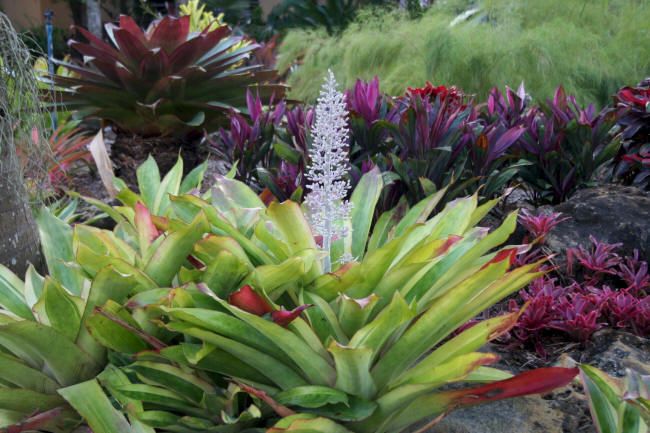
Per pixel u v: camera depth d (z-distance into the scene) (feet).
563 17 24.76
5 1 61.31
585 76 21.24
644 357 8.10
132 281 6.23
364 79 25.66
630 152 13.71
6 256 8.46
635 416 5.54
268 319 5.72
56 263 7.47
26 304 6.98
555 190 12.67
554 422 6.94
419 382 5.71
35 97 9.37
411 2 37.35
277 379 6.09
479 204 11.23
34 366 6.68
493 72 21.16
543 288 9.02
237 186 7.47
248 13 65.16
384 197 10.93
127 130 16.10
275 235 6.81
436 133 10.84
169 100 15.39
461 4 29.68
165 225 7.04
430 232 6.79
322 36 32.78
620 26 23.73
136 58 15.16
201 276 6.25
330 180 6.17
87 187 17.15
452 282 6.43
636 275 9.46
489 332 5.82
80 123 17.87
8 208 8.50
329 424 5.47
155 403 6.30
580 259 9.85
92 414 5.58
